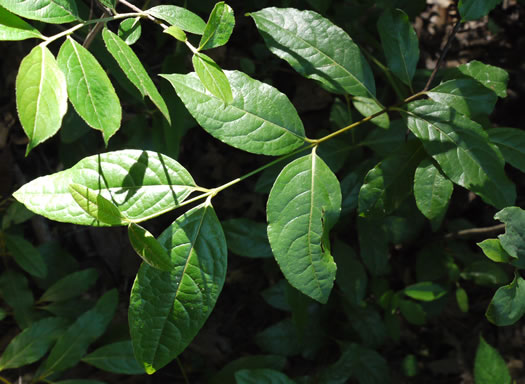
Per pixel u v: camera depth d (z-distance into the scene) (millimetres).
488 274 771
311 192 502
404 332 912
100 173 481
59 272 826
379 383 759
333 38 538
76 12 463
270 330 799
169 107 635
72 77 445
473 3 548
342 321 847
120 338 823
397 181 564
